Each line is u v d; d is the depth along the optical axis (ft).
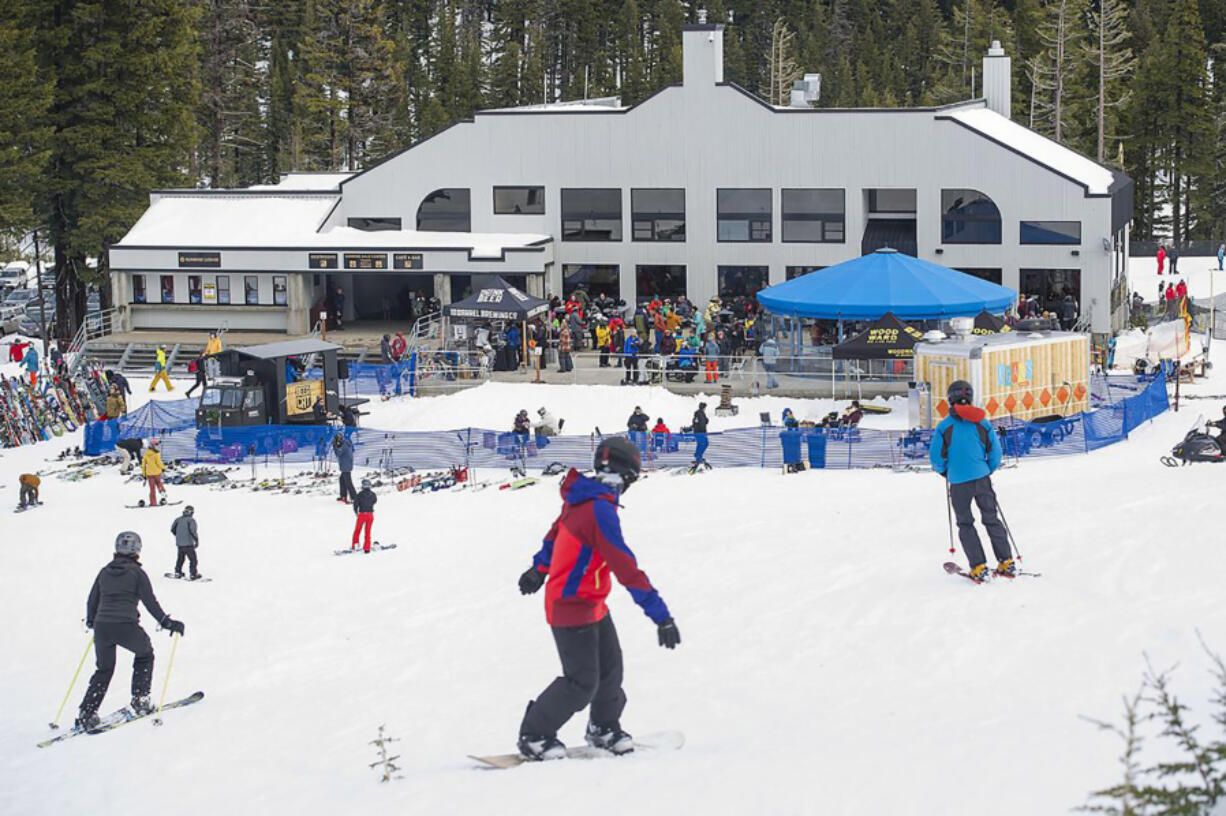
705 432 148.05
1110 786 31.19
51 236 265.13
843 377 180.34
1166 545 59.36
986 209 215.92
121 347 220.02
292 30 502.38
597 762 37.58
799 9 562.25
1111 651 45.91
